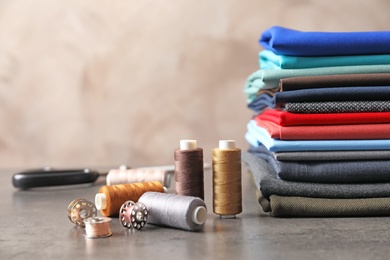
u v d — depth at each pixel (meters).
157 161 2.46
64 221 1.01
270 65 1.16
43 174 1.44
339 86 1.00
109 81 2.46
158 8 2.44
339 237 0.82
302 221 0.94
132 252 0.76
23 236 0.89
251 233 0.86
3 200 1.29
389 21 2.41
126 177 1.25
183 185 0.97
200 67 2.44
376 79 1.00
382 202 0.95
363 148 0.98
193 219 0.87
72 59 2.48
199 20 2.43
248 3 2.42
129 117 2.46
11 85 2.51
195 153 0.98
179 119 2.45
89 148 2.48
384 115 0.98
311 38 1.01
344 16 2.42
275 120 1.04
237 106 2.43
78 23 2.47
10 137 2.51
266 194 0.98
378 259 0.70
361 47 1.02
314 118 0.98
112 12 2.46
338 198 0.98
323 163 0.98
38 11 2.49
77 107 2.48
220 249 0.77
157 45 2.44
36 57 2.49
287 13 2.42
